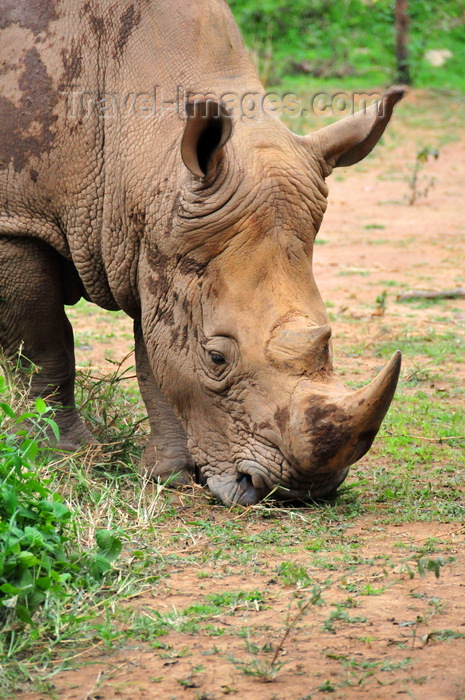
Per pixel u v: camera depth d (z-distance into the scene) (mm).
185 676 7695
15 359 13539
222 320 10773
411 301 24953
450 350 20312
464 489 12422
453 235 32375
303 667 7812
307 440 10266
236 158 10875
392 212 35750
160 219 11305
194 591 9242
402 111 50812
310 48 56781
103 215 12086
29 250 12672
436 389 17484
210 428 11281
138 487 12094
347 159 11609
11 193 12453
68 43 12289
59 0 12484
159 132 11594
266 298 10711
